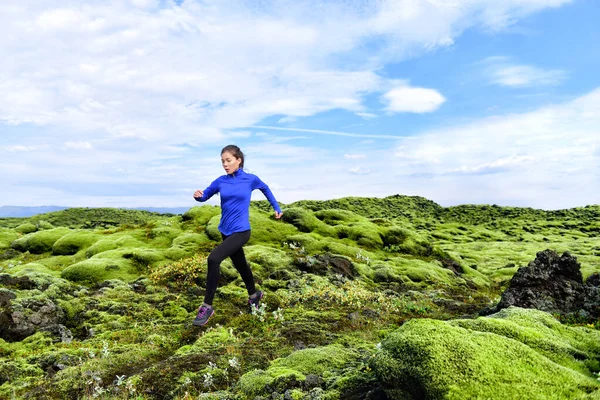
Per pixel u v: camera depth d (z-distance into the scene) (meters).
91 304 14.55
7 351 10.65
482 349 4.80
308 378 6.69
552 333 6.20
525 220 105.12
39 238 31.39
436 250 33.56
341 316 13.55
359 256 26.58
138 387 7.71
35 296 13.67
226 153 8.08
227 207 8.12
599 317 10.50
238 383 7.18
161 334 12.07
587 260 38.72
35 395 7.84
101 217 107.88
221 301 15.58
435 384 4.35
